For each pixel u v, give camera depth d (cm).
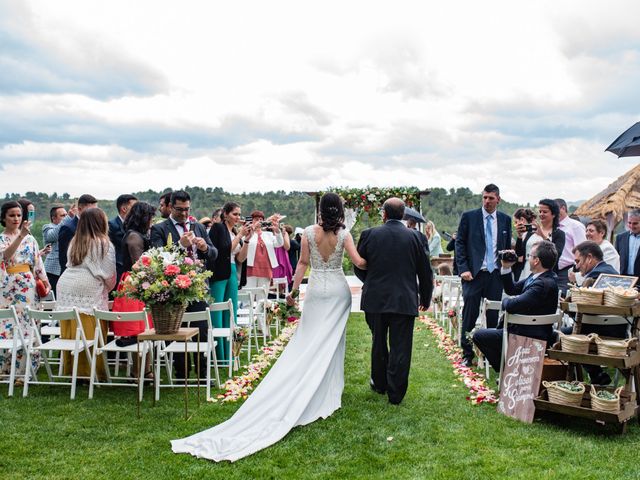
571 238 734
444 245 2130
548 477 386
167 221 627
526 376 511
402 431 478
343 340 562
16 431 476
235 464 412
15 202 634
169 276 511
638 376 493
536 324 528
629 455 424
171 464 412
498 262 709
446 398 572
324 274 562
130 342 577
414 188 1460
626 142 723
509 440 455
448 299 995
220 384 626
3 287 625
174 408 540
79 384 624
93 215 612
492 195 709
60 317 564
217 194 2838
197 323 617
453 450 437
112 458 422
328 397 534
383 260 552
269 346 838
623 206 1075
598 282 536
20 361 626
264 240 985
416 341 880
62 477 390
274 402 497
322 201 563
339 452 435
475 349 688
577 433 471
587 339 492
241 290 823
